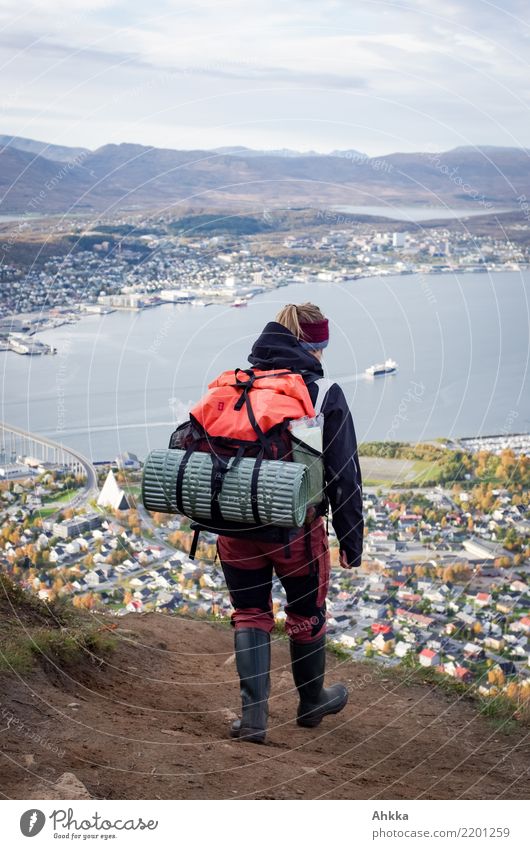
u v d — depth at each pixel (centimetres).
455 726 325
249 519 239
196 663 368
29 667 271
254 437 243
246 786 216
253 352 268
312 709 292
